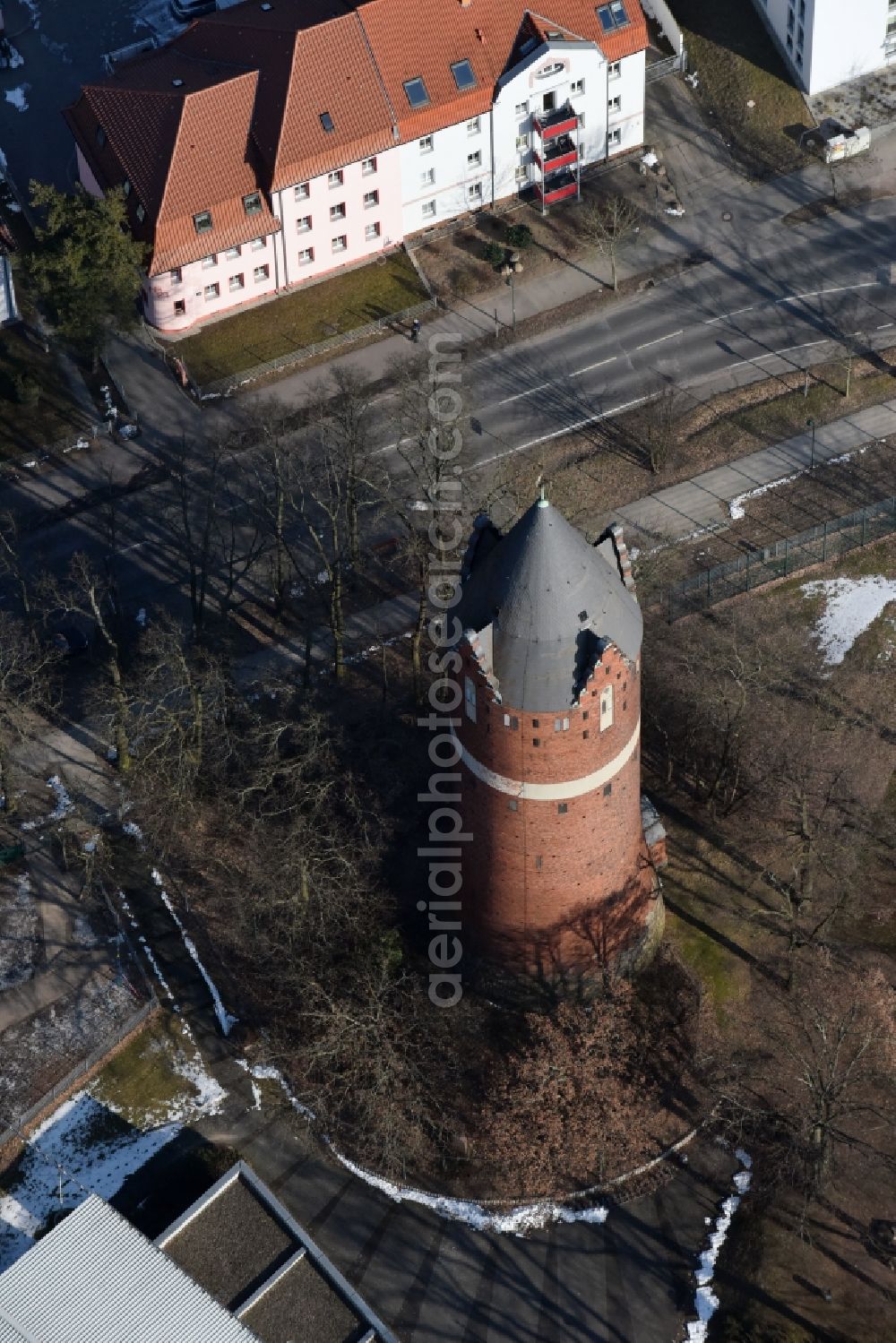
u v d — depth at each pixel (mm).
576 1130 98438
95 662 125000
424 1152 102375
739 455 133500
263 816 110125
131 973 110188
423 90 139625
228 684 116000
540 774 93812
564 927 101938
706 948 109812
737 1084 104062
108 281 132625
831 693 120500
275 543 126812
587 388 138250
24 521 133125
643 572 122062
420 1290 98188
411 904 109625
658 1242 99562
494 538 94188
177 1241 96375
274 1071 105938
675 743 117438
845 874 112875
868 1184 101188
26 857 115562
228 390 139375
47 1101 105125
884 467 131750
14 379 139125
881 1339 95938
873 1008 103438
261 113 137875
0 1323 90688
